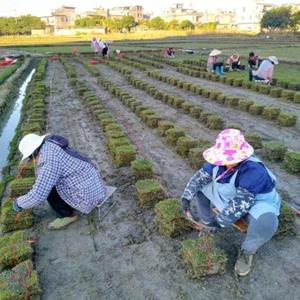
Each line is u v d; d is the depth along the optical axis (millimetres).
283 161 7145
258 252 4504
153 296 3922
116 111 11852
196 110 10664
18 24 86688
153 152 8156
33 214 5543
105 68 23312
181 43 49969
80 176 4695
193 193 4207
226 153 3611
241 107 11555
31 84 17500
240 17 124062
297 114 11000
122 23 91562
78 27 95750
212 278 4105
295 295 3842
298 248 4570
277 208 3814
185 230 4902
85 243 4867
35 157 4574
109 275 4270
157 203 5238
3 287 3795
